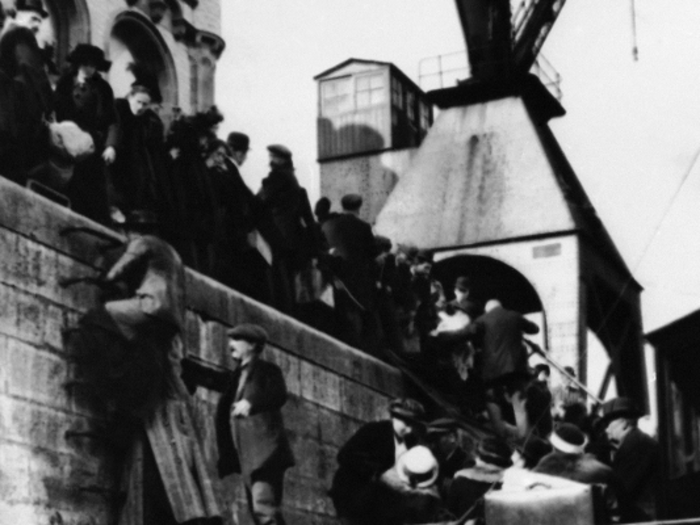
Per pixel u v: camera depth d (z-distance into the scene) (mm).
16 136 14570
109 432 14711
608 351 32500
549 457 14898
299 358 18625
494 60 32938
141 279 14914
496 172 32062
